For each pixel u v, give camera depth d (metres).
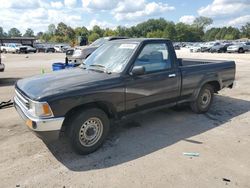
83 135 4.13
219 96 8.14
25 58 27.05
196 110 6.15
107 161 4.00
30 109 3.91
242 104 7.20
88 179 3.53
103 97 4.26
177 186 3.36
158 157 4.11
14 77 12.41
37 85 4.18
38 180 3.51
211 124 5.59
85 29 106.50
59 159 4.06
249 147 4.48
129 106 4.69
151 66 5.00
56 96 3.78
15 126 5.39
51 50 46.00
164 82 5.15
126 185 3.38
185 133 5.09
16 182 3.46
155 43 5.07
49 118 3.75
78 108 4.14
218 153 4.25
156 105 5.17
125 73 4.57
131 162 3.96
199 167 3.81
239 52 35.69
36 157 4.11
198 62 6.91
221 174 3.63
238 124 5.60
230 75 6.74
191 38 127.62
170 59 5.34
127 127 5.38
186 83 5.61
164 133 5.08
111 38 13.15
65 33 105.06
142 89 4.79
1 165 3.87
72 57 12.57
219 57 25.88
